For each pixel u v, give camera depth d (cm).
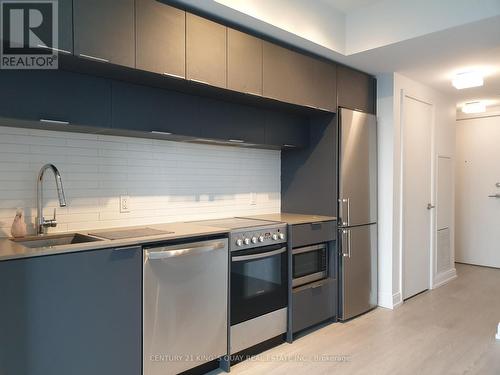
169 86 233
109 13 188
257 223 276
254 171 343
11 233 205
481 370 239
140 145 264
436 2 262
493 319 330
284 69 277
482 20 243
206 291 224
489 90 436
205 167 304
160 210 275
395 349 270
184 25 218
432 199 431
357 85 347
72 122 200
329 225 316
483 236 551
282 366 244
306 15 276
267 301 264
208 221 292
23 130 213
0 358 155
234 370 239
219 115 269
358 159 337
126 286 191
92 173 240
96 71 201
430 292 415
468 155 564
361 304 339
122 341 190
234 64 244
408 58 319
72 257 173
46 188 222
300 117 332
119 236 207
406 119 380
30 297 162
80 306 176
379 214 365
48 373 168
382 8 290
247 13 235
